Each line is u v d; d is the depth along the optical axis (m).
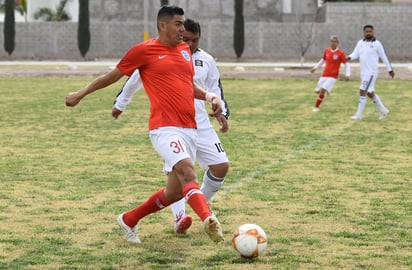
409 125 27.47
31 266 9.99
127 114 30.88
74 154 20.53
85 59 87.19
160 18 10.74
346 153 20.83
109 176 17.20
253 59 88.00
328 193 15.23
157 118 10.74
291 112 31.92
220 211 13.53
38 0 101.69
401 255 10.61
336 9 89.75
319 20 95.69
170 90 10.67
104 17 97.00
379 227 12.33
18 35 89.81
